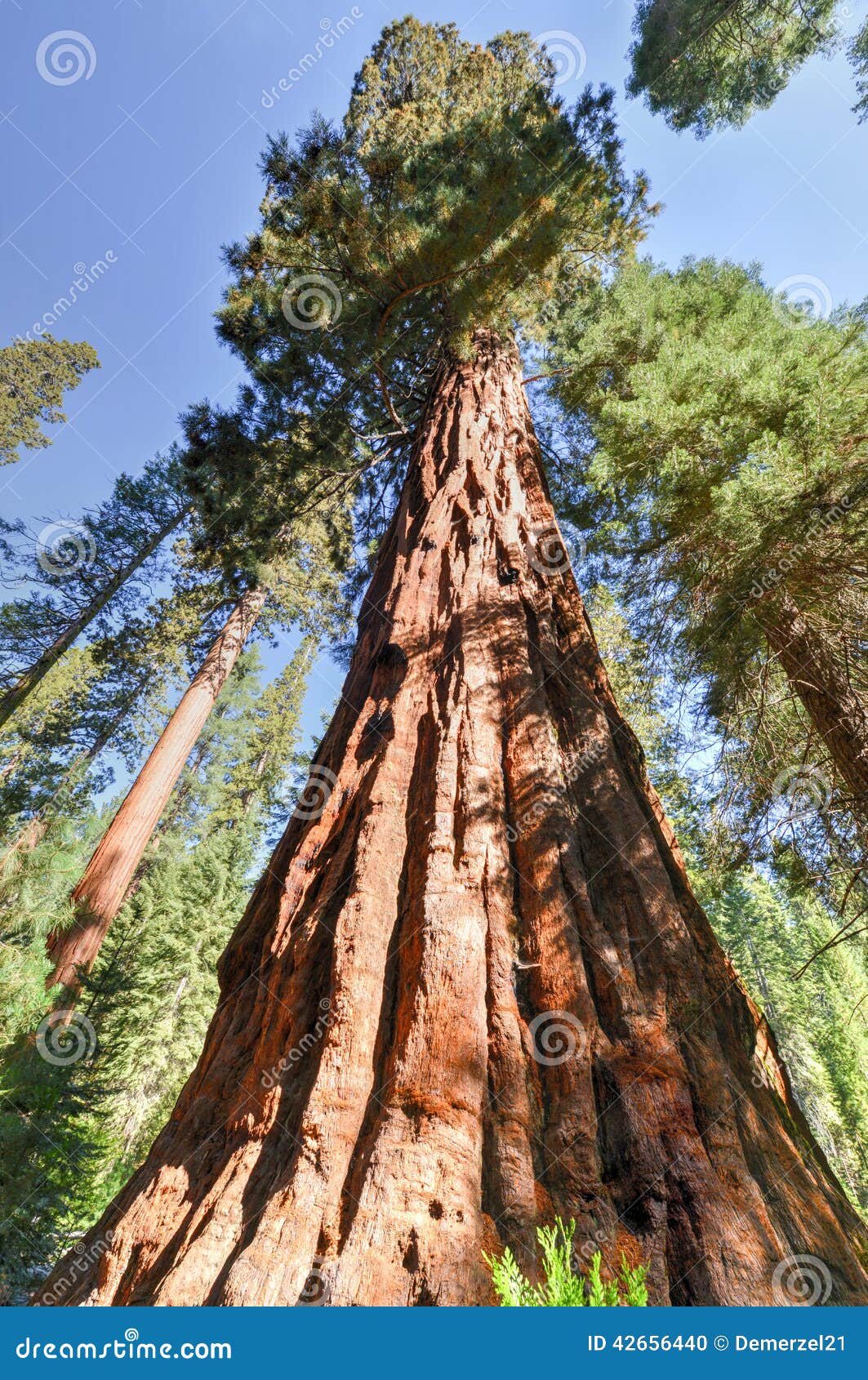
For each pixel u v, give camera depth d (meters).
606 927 3.29
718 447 6.96
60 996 9.91
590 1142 2.52
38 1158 8.03
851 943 8.16
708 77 11.03
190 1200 2.58
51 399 27.20
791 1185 2.57
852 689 7.12
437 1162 2.31
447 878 3.33
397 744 4.26
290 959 3.37
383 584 6.18
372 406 12.26
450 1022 2.73
